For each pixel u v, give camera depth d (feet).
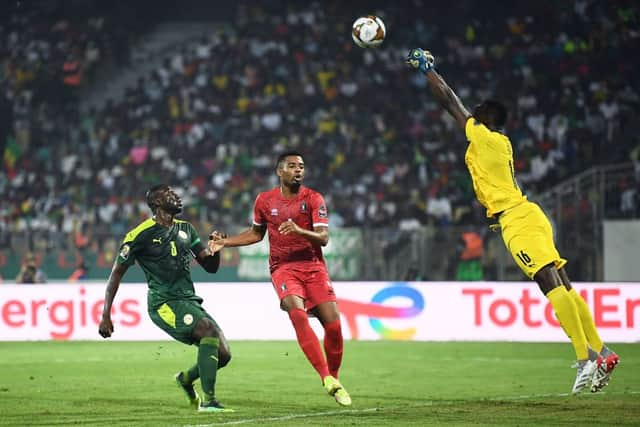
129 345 159.84
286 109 285.23
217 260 89.45
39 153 285.23
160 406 90.48
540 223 82.94
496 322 161.99
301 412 85.66
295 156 87.86
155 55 326.65
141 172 270.67
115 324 168.25
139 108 295.48
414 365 128.77
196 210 252.21
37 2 326.44
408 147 266.16
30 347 157.58
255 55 306.35
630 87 272.92
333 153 268.00
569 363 130.52
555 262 82.43
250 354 143.84
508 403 90.53
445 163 256.32
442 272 204.64
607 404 89.04
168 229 86.53
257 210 89.10
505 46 291.38
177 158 274.57
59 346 158.92
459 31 299.38
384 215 238.27
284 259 88.07
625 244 205.36
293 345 158.51
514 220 83.15
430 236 205.57
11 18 324.19
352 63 296.10
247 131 281.74
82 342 166.20
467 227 204.33
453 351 148.05
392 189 251.39
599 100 269.03
